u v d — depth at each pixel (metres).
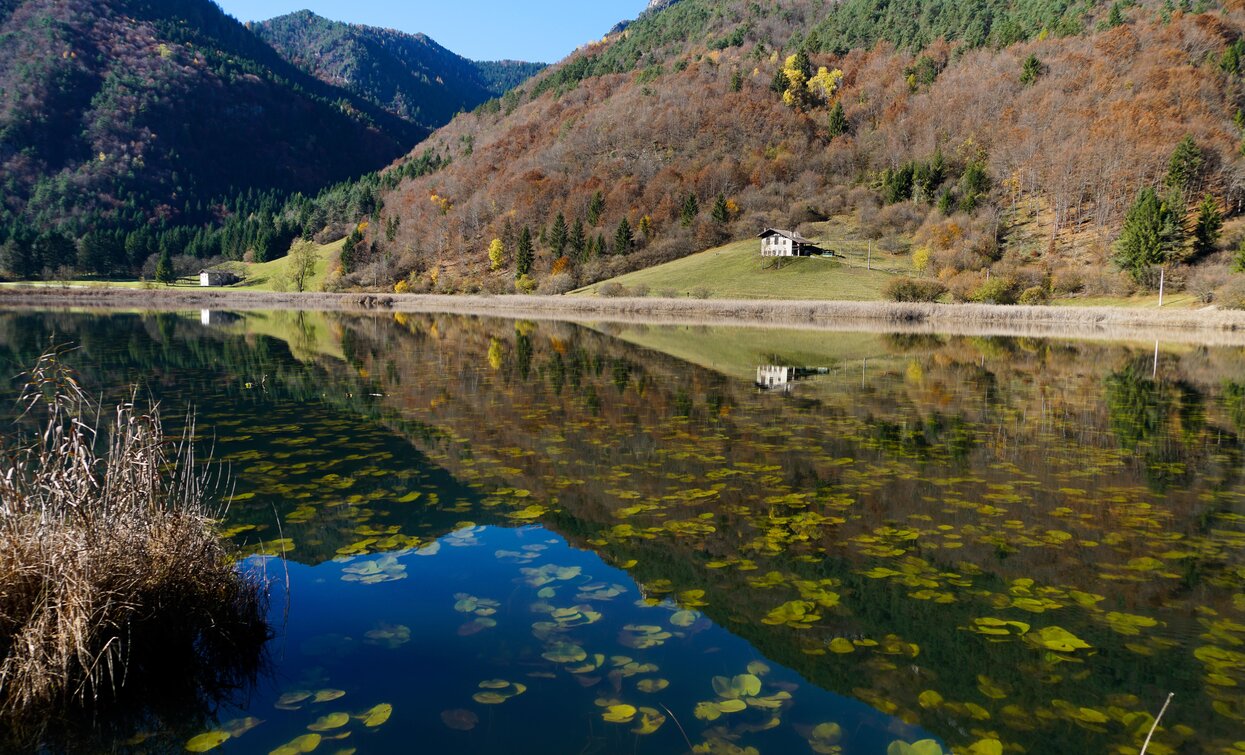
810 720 3.67
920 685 4.02
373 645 4.45
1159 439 10.36
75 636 3.81
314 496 7.47
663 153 123.25
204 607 4.47
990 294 54.66
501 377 16.91
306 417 11.82
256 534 6.37
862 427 11.11
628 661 4.25
